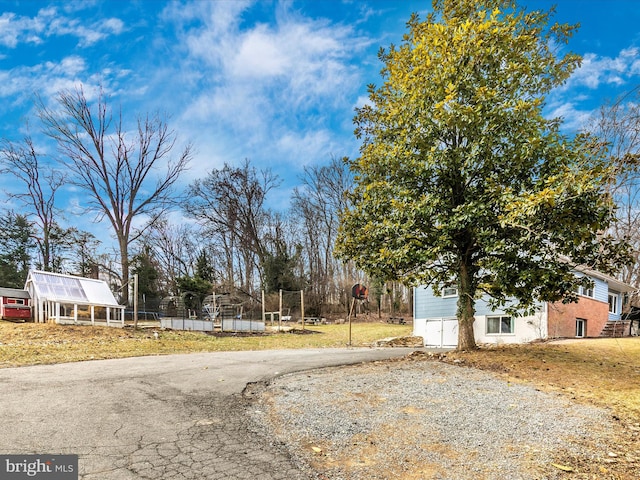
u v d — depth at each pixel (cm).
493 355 896
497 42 861
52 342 1188
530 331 1510
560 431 434
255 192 4119
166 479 313
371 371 769
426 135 881
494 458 363
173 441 397
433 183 911
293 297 3516
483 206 788
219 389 616
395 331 2373
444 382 668
